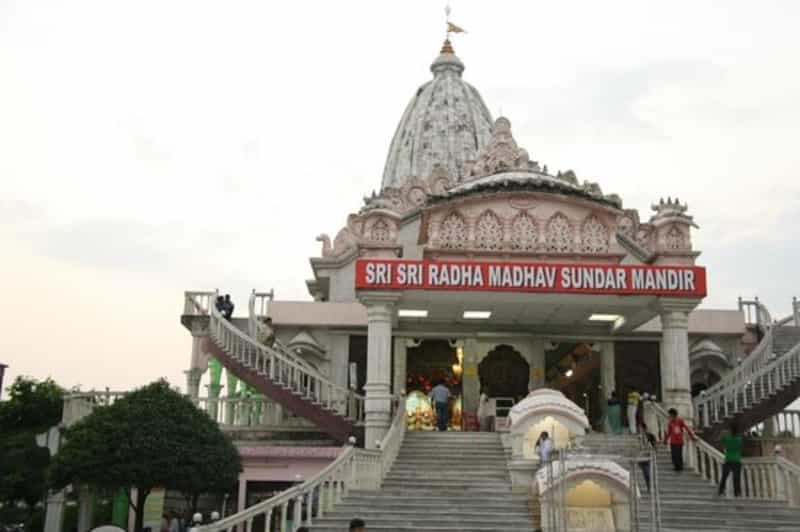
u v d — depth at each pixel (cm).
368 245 2428
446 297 2400
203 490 2053
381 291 2316
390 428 2170
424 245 2709
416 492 1845
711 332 3056
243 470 2266
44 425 2873
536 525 1681
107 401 2616
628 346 2920
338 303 3047
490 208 2636
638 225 3341
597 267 2312
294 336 3041
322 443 2581
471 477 1984
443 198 2614
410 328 2866
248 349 2659
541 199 2647
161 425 1966
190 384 3003
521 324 2861
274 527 2352
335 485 1809
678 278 2309
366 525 1675
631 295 2331
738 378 2591
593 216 2650
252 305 3000
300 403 2530
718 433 2375
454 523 1695
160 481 1936
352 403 2530
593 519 1576
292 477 2378
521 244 2612
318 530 1633
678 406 2298
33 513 2762
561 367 3183
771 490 1900
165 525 2147
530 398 2122
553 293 2320
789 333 3075
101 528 1730
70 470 1917
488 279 2297
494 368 2956
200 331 3064
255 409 2756
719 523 1725
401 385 2850
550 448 1725
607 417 2664
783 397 2388
